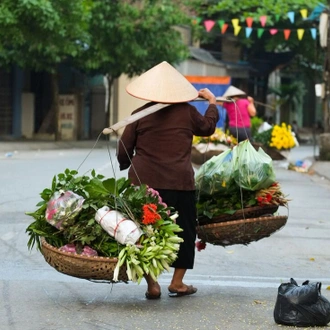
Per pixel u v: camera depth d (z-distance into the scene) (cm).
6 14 3447
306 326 830
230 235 959
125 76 5222
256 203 984
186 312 886
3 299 932
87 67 4319
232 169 977
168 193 912
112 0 4262
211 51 5944
